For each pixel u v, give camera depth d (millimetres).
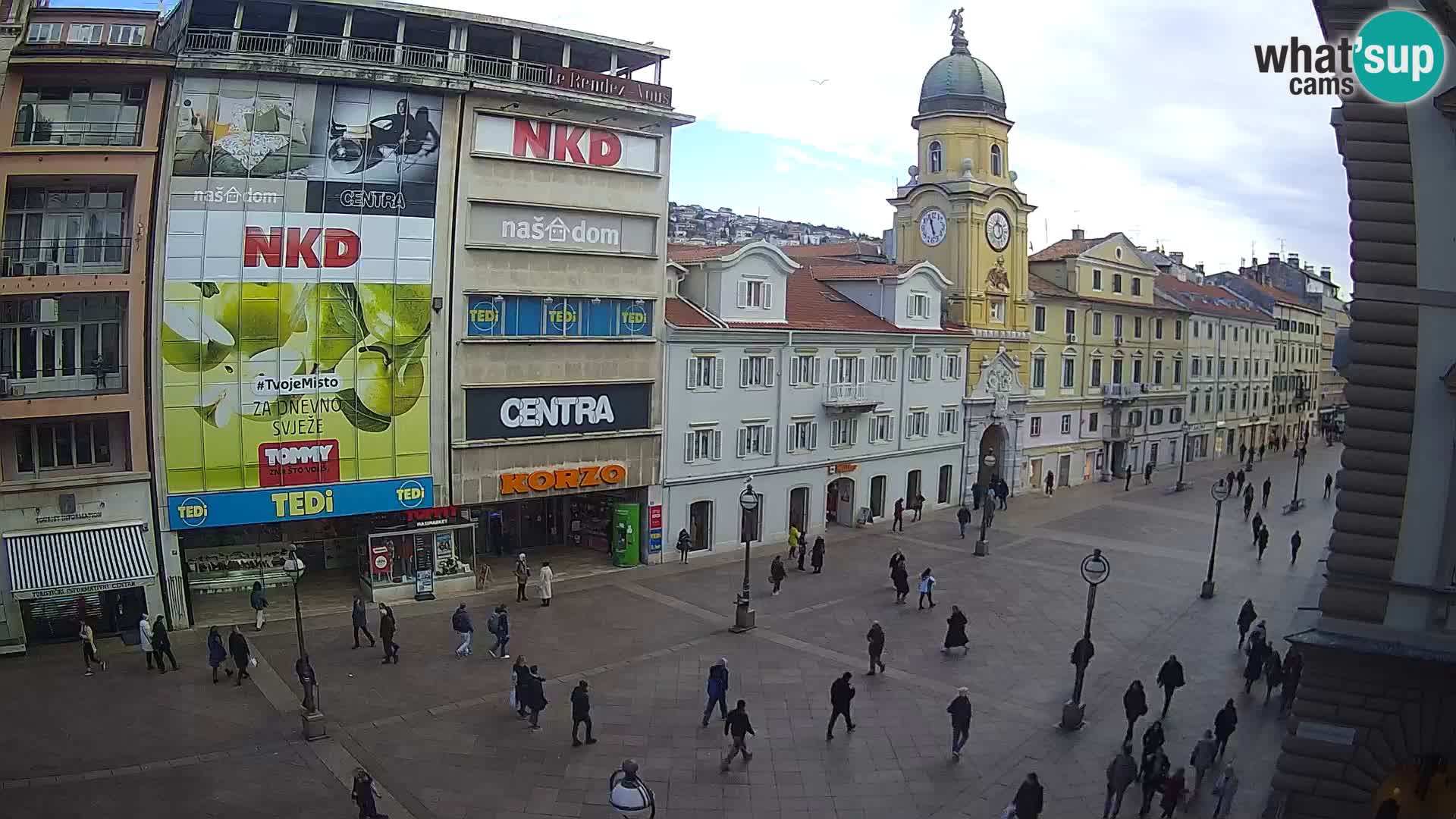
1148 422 76875
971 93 58625
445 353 35375
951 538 48469
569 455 38656
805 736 23688
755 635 31625
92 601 30266
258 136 31906
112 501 30812
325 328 33188
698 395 42312
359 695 25891
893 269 55469
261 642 30219
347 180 33250
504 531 42188
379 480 34594
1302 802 16469
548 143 36969
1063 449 67312
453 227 35125
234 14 34500
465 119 35094
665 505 41500
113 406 30594
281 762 21891
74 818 19219
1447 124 15258
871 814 20000
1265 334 98875
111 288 30375
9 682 26578
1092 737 24062
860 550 45188
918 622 33500
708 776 21516
